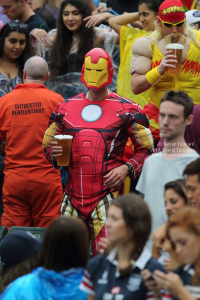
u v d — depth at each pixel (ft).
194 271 23.07
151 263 23.58
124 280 23.65
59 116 41.04
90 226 39.73
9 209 47.93
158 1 51.96
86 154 39.32
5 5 60.39
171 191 28.02
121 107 40.16
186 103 31.22
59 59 55.62
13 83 55.21
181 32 43.73
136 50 45.24
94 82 39.50
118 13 61.36
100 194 39.37
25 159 46.93
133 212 23.68
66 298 24.54
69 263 25.26
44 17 65.46
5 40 54.60
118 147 40.16
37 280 24.53
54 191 47.21
